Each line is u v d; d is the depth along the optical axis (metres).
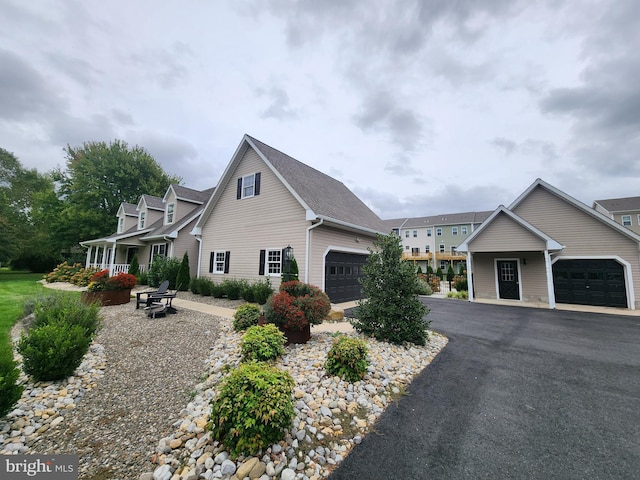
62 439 2.76
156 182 30.64
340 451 2.60
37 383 3.80
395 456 2.54
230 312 8.77
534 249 12.22
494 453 2.58
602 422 3.12
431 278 20.91
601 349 5.84
